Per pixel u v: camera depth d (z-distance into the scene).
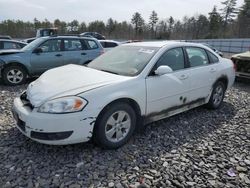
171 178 2.97
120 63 4.18
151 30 78.38
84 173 2.98
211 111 5.41
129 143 3.76
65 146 3.55
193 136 4.12
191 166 3.23
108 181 2.86
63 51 8.28
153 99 3.91
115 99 3.37
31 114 3.13
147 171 3.09
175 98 4.32
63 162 3.18
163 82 4.02
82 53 8.59
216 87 5.35
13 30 58.97
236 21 67.06
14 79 7.68
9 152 3.37
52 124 3.04
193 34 74.88
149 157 3.40
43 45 7.99
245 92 7.41
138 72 3.82
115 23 76.94
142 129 4.27
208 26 72.38
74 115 3.07
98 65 4.36
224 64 5.48
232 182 2.96
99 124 3.31
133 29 77.19
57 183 2.79
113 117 3.47
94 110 3.18
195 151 3.62
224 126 4.61
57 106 3.07
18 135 3.86
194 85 4.66
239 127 4.59
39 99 3.23
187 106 4.69
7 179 2.83
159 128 4.36
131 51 4.42
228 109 5.62
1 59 7.38
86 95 3.18
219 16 69.31
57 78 3.69
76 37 8.61
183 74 4.40
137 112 3.79
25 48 8.12
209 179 3.00
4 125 4.23
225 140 4.02
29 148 3.48
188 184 2.88
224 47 38.88
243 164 3.34
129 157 3.37
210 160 3.40
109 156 3.37
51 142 3.10
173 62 4.33
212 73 5.07
